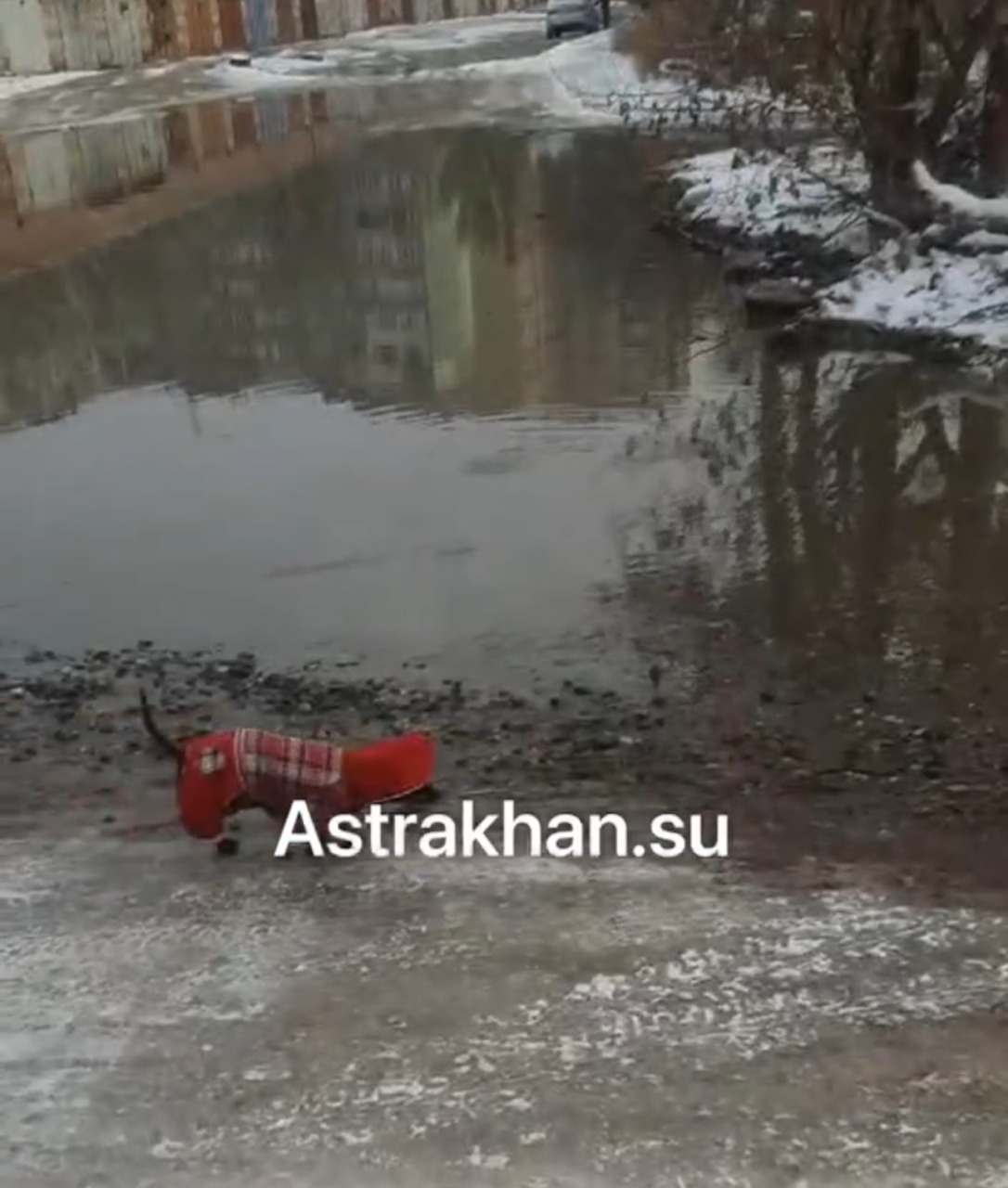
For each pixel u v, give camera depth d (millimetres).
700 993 4801
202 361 15719
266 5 54312
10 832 6855
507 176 25188
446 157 27547
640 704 8086
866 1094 4168
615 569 9859
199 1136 4098
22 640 9320
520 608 9352
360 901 5680
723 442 12242
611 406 13422
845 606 9102
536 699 8219
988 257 14953
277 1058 4488
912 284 15039
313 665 8781
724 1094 4191
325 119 34094
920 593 9250
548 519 10797
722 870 6086
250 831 6453
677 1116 4102
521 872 5996
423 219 22328
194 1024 4727
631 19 45562
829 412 12797
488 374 14617
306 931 5410
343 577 9992
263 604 9648
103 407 14375
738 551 10031
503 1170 3889
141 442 13195
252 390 14633
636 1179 3830
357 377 14852
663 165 24141
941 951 5074
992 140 16578
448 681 8484
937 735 7586
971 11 15742
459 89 38125
